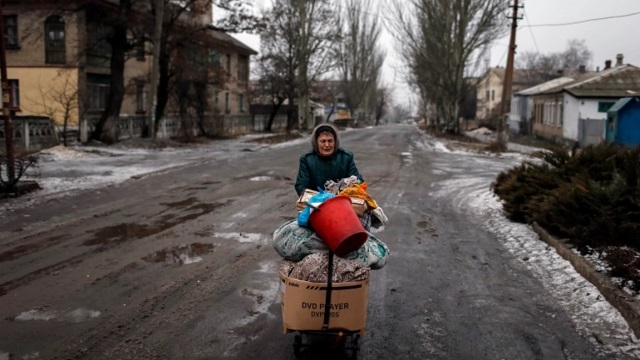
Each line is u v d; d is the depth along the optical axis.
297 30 41.78
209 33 31.91
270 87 44.81
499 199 12.08
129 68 34.53
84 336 4.78
